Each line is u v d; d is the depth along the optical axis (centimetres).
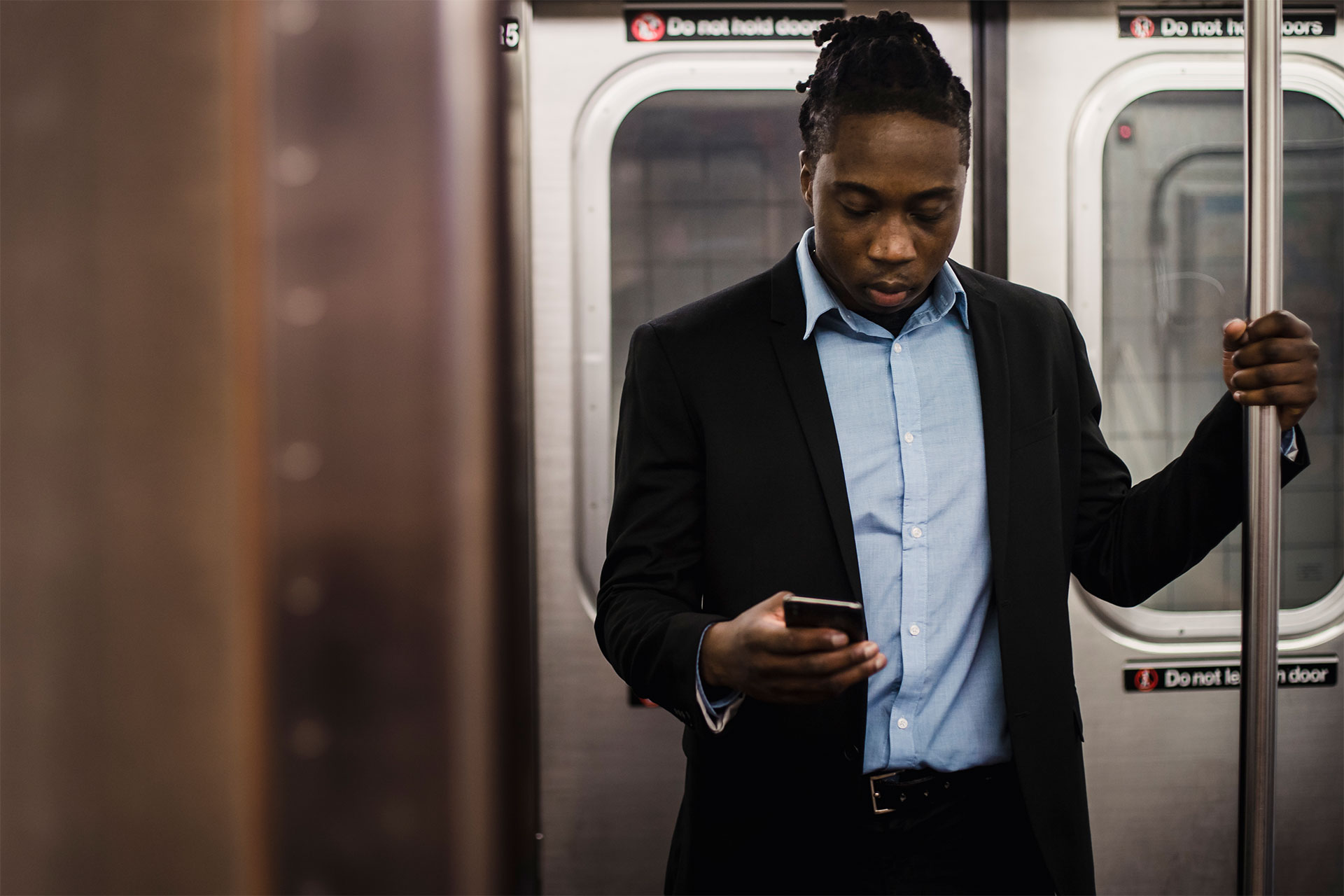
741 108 229
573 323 228
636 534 121
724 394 119
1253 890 100
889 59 104
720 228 229
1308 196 235
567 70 227
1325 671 238
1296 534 238
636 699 233
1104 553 125
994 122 234
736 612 116
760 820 118
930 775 117
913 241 106
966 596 118
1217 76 235
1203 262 238
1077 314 237
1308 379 97
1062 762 116
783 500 116
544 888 235
